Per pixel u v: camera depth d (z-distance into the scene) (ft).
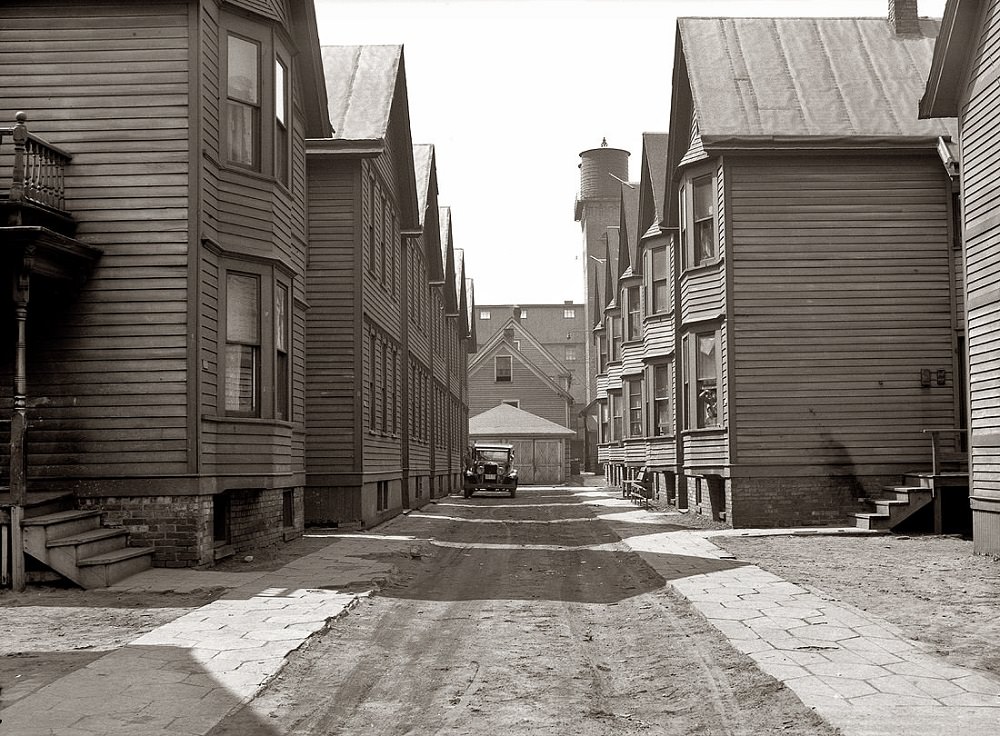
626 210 133.39
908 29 78.48
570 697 23.04
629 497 120.78
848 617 31.22
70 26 44.47
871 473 65.87
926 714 19.98
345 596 35.73
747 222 67.21
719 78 72.13
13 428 37.65
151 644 27.32
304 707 21.88
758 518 65.67
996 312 45.62
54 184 42.70
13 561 37.01
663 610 34.27
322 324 68.44
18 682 23.47
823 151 66.64
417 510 95.25
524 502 120.37
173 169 43.62
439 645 28.91
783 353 66.49
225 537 47.39
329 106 73.56
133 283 43.04
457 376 160.25
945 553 49.65
